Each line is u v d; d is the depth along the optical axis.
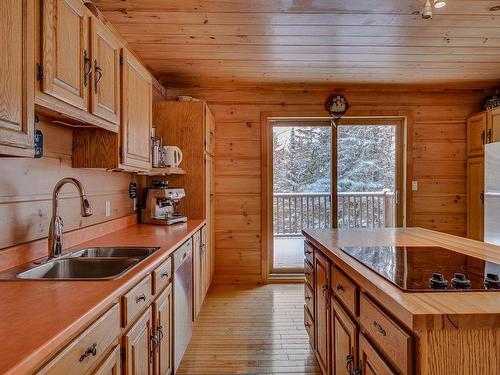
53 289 1.10
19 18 1.02
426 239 1.98
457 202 4.04
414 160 4.03
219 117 3.93
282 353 2.38
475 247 1.71
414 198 4.03
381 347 1.11
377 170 4.16
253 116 3.94
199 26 2.44
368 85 3.88
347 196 4.16
